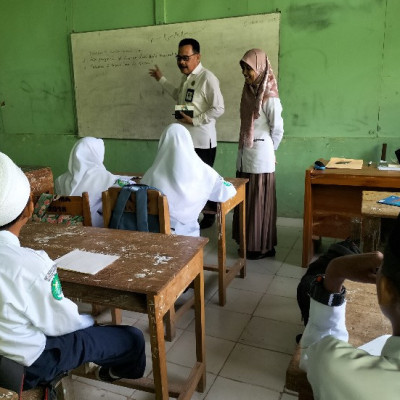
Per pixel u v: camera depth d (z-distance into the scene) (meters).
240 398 1.68
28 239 1.64
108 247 1.54
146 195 1.86
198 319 1.66
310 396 0.81
